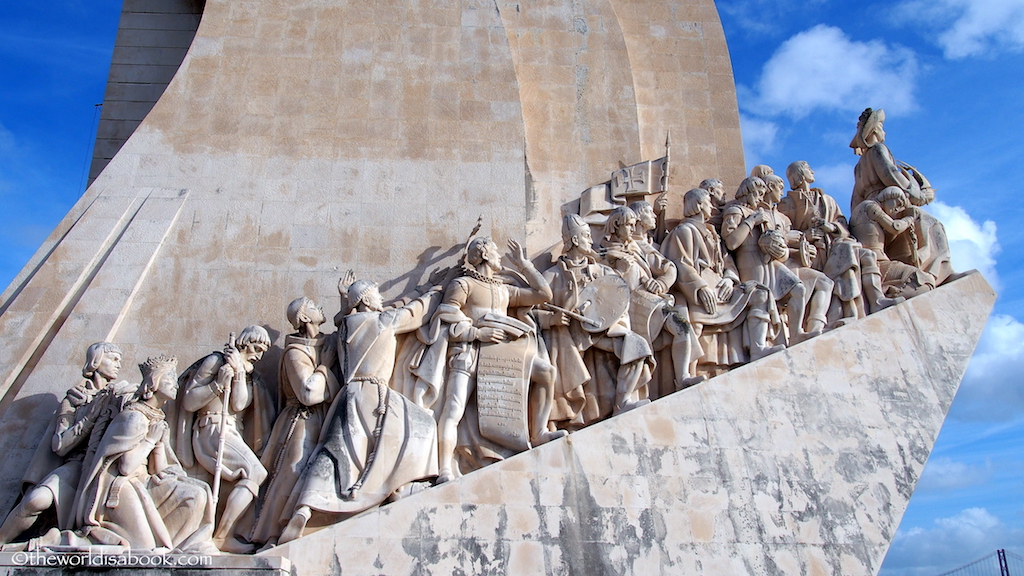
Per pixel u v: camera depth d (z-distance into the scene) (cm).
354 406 925
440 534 877
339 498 879
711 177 1316
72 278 1048
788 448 984
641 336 1045
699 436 972
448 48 1230
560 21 1330
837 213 1240
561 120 1262
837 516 953
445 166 1158
